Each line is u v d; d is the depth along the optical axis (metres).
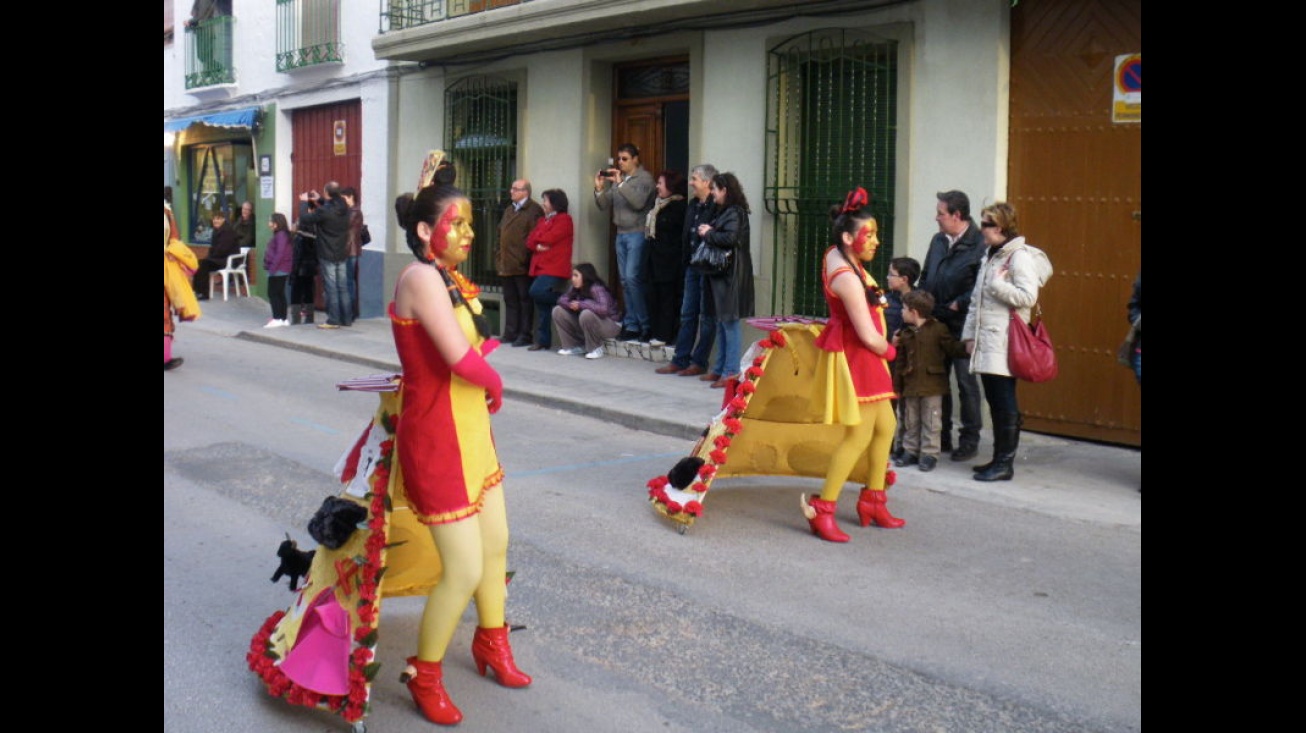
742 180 11.88
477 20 13.84
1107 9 8.98
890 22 10.38
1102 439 9.20
